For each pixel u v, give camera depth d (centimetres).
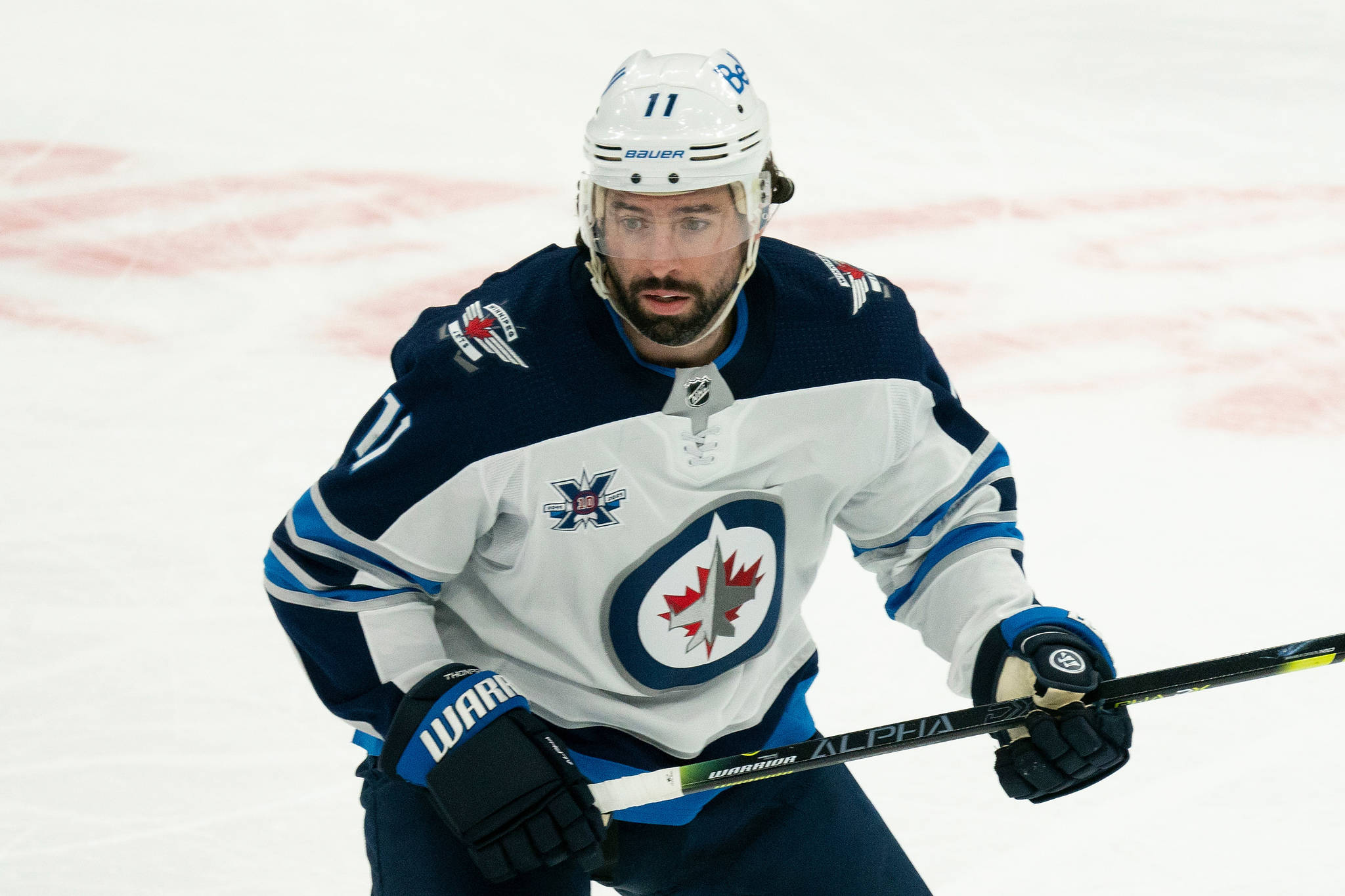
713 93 558
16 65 2700
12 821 898
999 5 3259
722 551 621
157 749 971
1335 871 867
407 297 1852
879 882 655
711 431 596
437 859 614
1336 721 1009
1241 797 932
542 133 2522
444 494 580
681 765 614
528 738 580
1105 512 1347
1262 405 1587
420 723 585
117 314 1761
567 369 579
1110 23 3170
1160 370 1672
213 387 1575
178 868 862
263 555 1230
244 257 1953
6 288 1820
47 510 1299
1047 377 1650
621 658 629
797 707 702
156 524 1280
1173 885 858
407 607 613
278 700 1027
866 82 2820
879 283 649
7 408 1509
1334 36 3133
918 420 653
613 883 678
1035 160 2456
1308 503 1370
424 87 2703
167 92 2606
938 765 972
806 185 2319
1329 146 2566
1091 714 614
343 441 1462
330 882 854
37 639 1095
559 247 662
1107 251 2066
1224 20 3206
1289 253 2069
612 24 3069
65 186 2183
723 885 673
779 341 605
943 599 685
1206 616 1171
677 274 560
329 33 2938
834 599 1187
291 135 2445
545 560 605
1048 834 902
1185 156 2497
